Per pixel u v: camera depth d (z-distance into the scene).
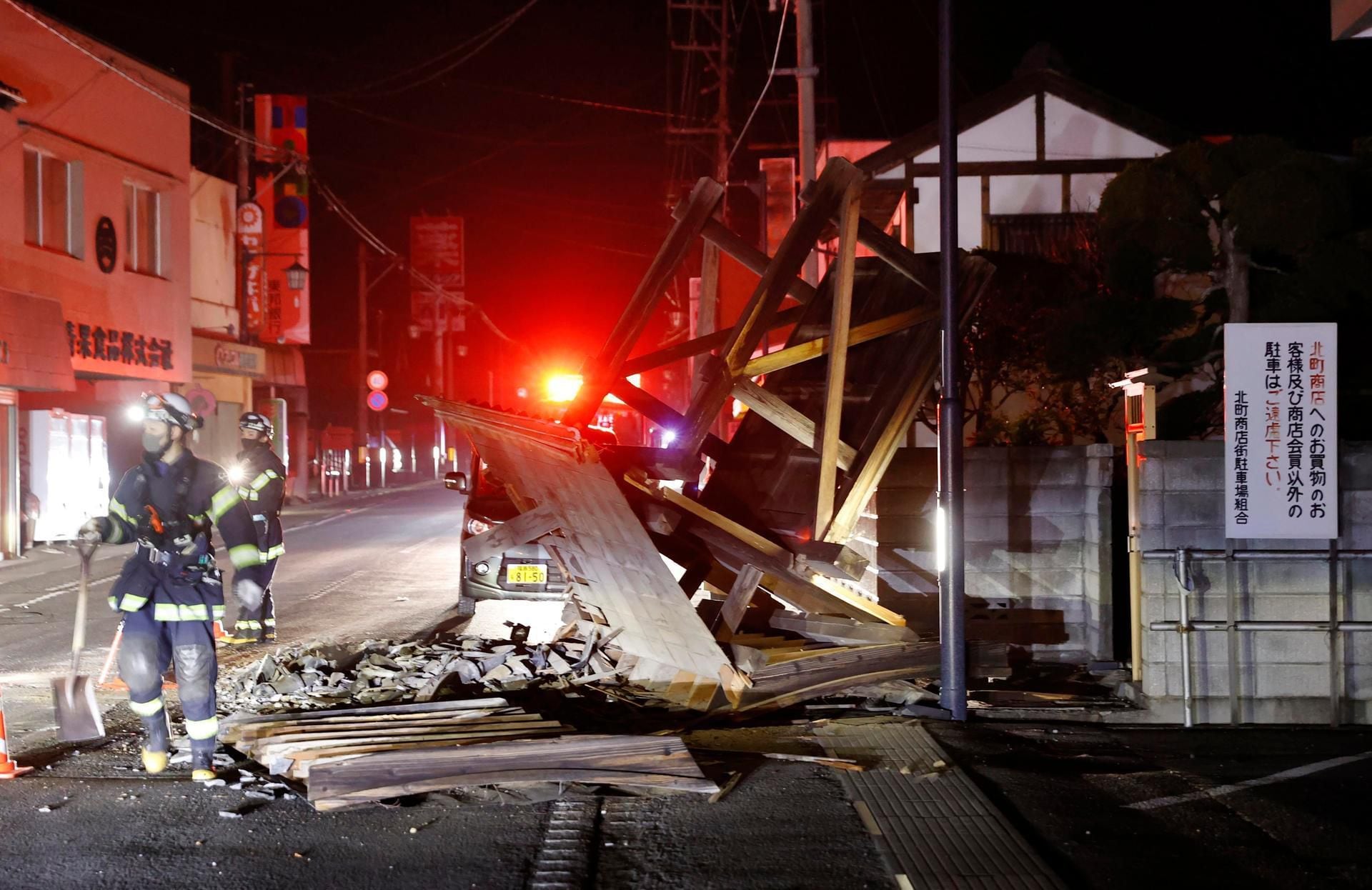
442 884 4.69
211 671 6.08
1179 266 11.13
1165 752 7.01
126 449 25.95
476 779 5.67
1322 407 7.65
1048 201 19.31
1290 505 7.66
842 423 9.20
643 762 5.96
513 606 13.14
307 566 17.53
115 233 24.30
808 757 6.52
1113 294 11.62
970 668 8.01
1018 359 13.31
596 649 9.07
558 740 6.18
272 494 10.32
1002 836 5.25
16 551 19.83
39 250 21.52
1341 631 7.73
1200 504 7.83
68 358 21.25
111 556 20.39
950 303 7.65
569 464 6.84
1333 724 7.71
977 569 9.25
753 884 4.71
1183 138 19.19
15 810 5.61
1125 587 9.58
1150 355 11.60
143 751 6.30
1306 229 10.07
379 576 16.14
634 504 8.43
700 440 8.72
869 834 5.28
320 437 46.84
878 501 9.32
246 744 6.57
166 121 26.55
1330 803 5.93
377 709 7.15
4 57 20.67
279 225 35.16
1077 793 6.08
